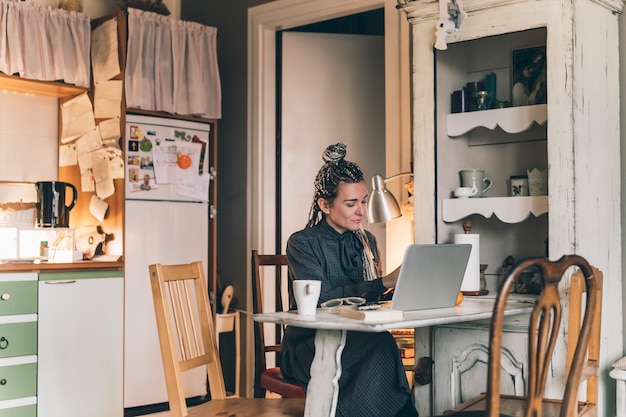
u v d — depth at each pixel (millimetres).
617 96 2914
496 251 2926
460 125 2891
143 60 4172
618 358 2855
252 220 4621
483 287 2844
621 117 2973
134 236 4176
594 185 2701
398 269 2516
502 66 2912
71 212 4387
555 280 1846
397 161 3889
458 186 2990
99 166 4195
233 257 4746
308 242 2688
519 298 2666
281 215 4605
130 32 4105
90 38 4258
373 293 2680
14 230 4137
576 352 2072
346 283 2727
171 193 4332
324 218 2828
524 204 2703
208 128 4516
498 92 2916
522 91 2834
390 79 3930
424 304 2311
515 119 2754
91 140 4246
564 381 2521
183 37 4344
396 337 3281
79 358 3832
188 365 2459
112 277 3992
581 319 2564
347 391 2340
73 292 3818
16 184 4281
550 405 2408
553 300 1857
